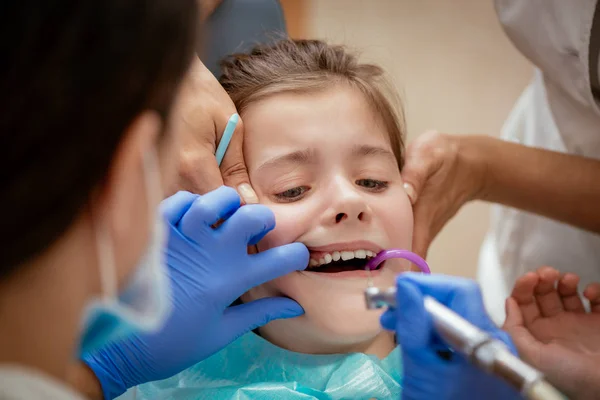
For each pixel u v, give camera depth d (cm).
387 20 242
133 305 56
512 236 149
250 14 138
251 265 89
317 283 96
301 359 102
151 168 50
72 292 48
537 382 54
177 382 104
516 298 114
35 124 40
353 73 109
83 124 42
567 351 104
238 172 100
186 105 97
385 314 74
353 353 100
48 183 41
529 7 117
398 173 107
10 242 42
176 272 86
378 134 104
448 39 237
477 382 66
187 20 47
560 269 143
